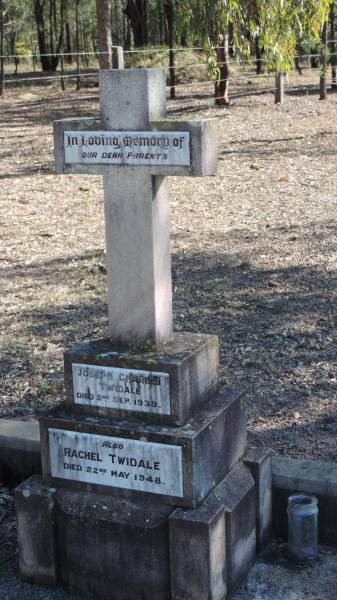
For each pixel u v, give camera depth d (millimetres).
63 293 5922
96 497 3062
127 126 2906
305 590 3084
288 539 3248
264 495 3252
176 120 2844
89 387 3059
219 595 2973
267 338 4941
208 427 2986
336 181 9438
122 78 2881
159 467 2959
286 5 9711
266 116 14133
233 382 4422
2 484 3721
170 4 17109
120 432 2986
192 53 20875
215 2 10391
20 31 28703
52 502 3084
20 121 15039
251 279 6066
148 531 2955
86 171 2988
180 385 2936
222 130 12984
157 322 3031
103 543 3029
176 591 2953
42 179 10086
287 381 4418
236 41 10648
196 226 7770
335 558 3238
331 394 4281
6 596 3105
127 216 2959
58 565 3127
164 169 2881
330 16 18203
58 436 3084
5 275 6422
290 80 19906
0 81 20078
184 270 6359
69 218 8234
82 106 17062
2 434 3680
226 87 15523
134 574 3010
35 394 4391
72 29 36188
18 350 4930
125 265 3002
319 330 5020
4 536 3402
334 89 17797
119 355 3002
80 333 5133
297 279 6023
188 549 2910
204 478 2980
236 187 9359
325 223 7660
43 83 22172
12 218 8273
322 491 3279
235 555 3059
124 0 25594
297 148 11328
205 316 5309
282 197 8812
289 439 3898
